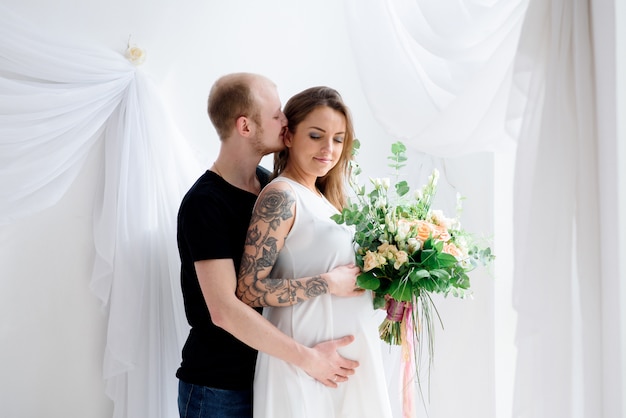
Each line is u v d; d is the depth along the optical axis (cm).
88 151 279
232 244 225
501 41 213
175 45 296
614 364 174
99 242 276
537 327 180
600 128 178
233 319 212
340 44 317
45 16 276
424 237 218
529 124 185
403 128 241
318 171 224
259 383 222
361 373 222
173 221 281
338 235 222
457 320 293
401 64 242
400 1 240
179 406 239
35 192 262
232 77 230
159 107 282
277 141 230
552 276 178
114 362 272
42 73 264
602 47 175
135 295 273
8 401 275
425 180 311
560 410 178
